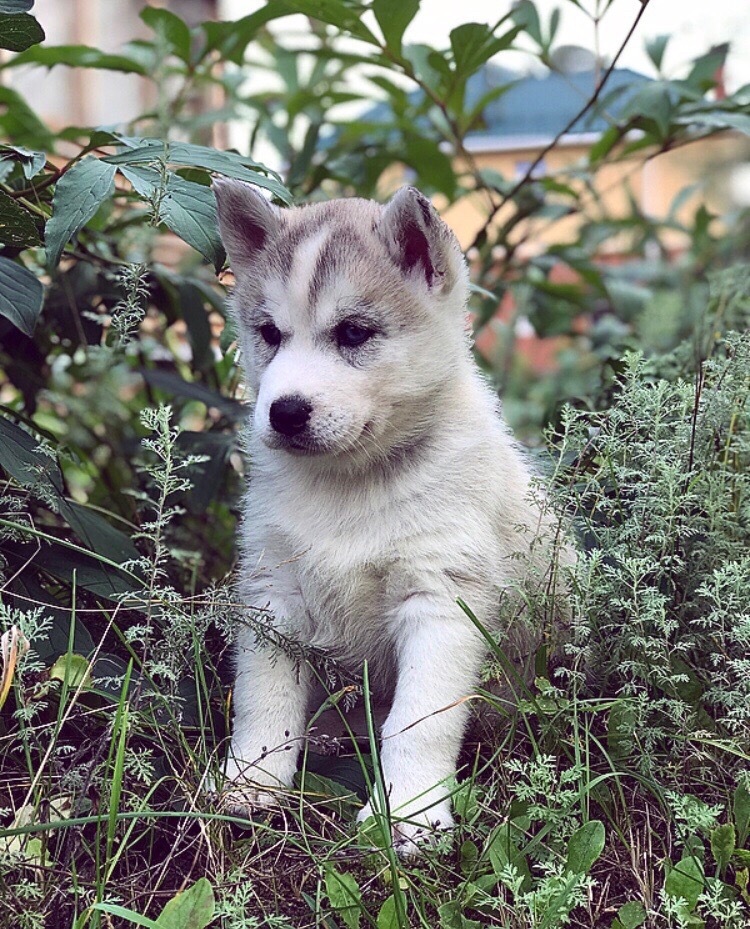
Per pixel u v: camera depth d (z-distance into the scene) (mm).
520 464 816
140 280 788
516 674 692
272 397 718
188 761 673
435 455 747
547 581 762
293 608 767
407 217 743
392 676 784
